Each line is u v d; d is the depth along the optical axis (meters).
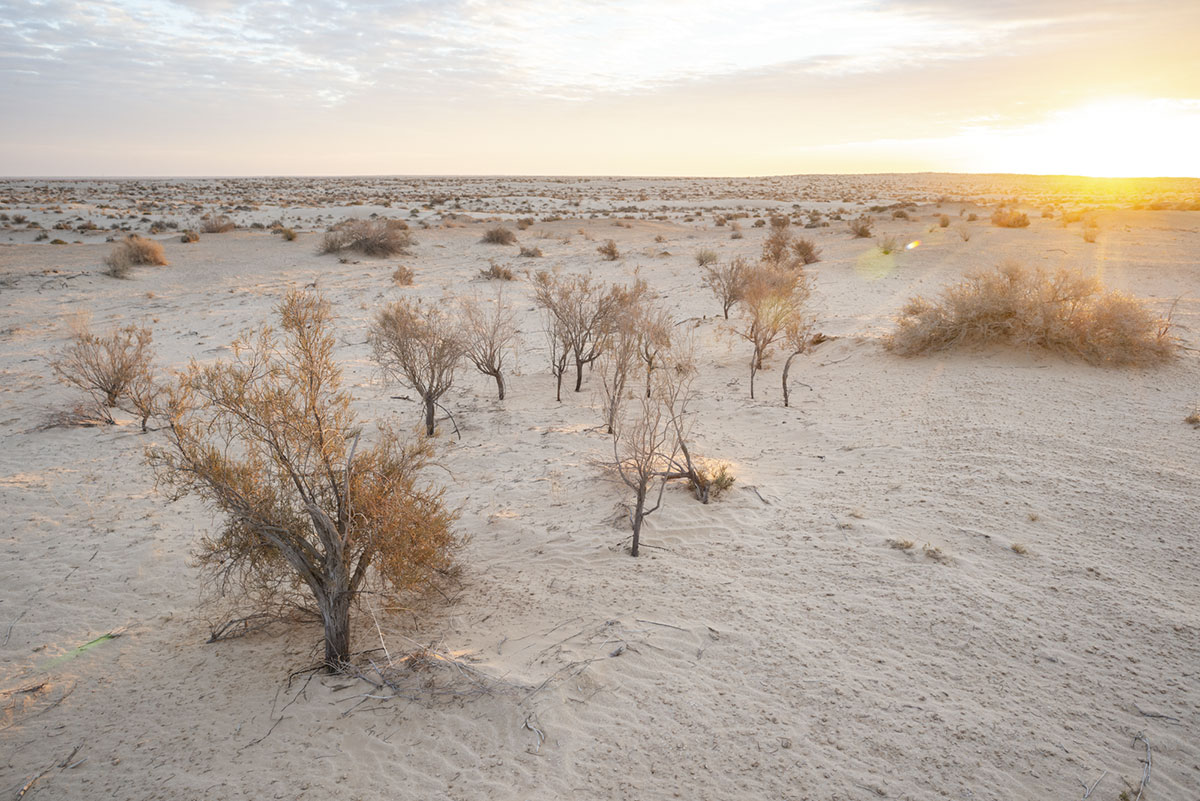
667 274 26.73
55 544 7.29
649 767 3.71
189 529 7.64
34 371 15.44
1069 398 9.42
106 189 106.44
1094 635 4.58
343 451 5.06
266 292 24.97
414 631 5.36
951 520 6.28
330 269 30.36
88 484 9.00
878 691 4.18
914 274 22.52
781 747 3.78
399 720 4.25
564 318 13.06
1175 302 13.62
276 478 5.08
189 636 5.55
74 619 5.86
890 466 7.76
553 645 4.93
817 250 28.22
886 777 3.53
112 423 11.79
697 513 7.07
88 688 4.87
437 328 12.02
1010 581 5.26
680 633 4.95
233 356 15.71
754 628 4.93
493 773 3.76
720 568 5.89
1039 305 11.52
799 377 12.32
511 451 9.70
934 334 12.27
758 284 14.03
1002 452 7.70
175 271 29.52
